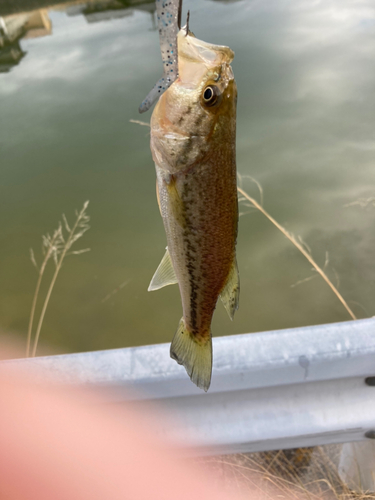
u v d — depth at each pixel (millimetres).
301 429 1436
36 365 1420
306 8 9828
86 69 9758
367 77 6496
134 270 4340
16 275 4410
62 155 6477
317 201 4590
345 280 3785
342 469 1891
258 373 1383
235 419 1451
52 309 4012
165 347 1445
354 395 1461
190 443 1436
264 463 1952
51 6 14938
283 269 4020
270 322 3623
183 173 1012
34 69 10648
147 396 1401
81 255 4570
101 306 4016
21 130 7551
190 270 1118
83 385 1377
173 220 1073
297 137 5637
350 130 5457
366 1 9383
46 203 5430
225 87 964
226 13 10523
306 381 1407
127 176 5730
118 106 7555
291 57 7785
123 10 14164
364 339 1387
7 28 13711
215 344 1424
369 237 4066
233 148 1011
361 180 4664
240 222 4594
